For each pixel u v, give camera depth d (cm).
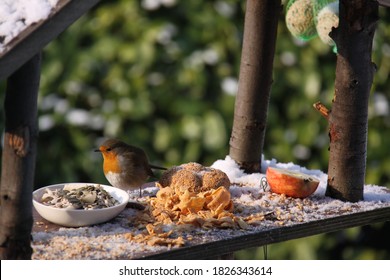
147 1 862
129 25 855
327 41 621
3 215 453
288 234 534
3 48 403
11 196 449
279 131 859
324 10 620
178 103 847
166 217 542
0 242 455
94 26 860
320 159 861
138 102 846
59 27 414
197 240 500
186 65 845
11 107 440
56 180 852
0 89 852
